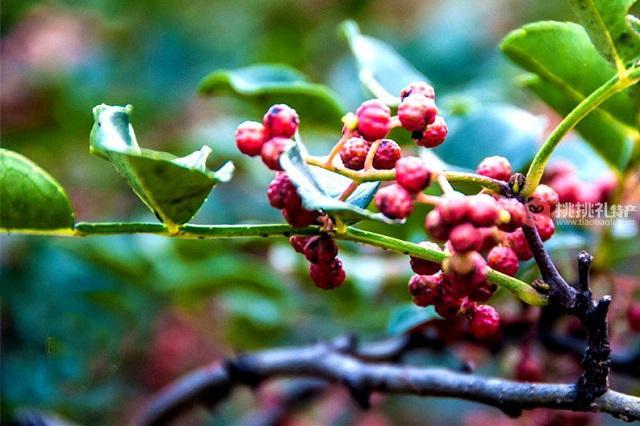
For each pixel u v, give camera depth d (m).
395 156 0.25
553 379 0.33
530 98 0.57
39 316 0.45
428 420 0.53
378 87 0.32
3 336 0.45
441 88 0.60
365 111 0.24
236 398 0.53
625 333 0.34
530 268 0.30
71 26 0.68
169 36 0.67
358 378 0.31
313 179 0.24
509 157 0.34
